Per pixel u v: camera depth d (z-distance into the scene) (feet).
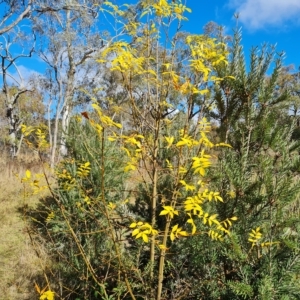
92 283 8.73
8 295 11.55
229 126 7.18
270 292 6.04
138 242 7.98
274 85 6.70
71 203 11.38
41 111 80.43
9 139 62.85
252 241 6.49
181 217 8.07
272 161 6.72
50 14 58.13
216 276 7.34
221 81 7.12
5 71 67.62
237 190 6.64
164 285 8.48
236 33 7.09
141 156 6.33
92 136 14.34
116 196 12.95
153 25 6.31
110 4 6.24
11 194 24.68
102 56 5.71
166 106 6.68
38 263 12.85
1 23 52.37
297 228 6.77
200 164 5.10
